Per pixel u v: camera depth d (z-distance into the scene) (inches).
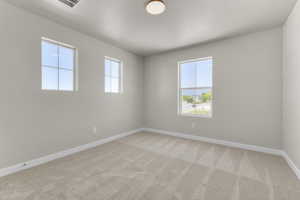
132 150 116.4
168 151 114.1
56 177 76.5
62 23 100.9
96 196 62.2
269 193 63.9
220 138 131.3
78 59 113.3
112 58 142.9
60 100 102.7
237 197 61.4
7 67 78.7
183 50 152.0
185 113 154.6
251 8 82.4
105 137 136.6
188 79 152.6
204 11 85.6
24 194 63.2
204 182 72.4
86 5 80.0
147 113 183.2
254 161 95.8
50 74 99.7
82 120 116.9
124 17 92.8
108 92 139.9
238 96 121.4
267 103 109.8
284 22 98.3
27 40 86.0
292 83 85.3
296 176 77.3
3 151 77.7
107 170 84.1
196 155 106.3
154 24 101.5
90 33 116.7
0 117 76.7
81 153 109.8
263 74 110.7
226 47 126.0
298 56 75.9
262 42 110.5
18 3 78.9
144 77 185.0
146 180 74.2
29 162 87.1
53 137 98.7
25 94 85.6
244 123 119.4
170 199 60.4
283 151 102.3
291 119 87.0
